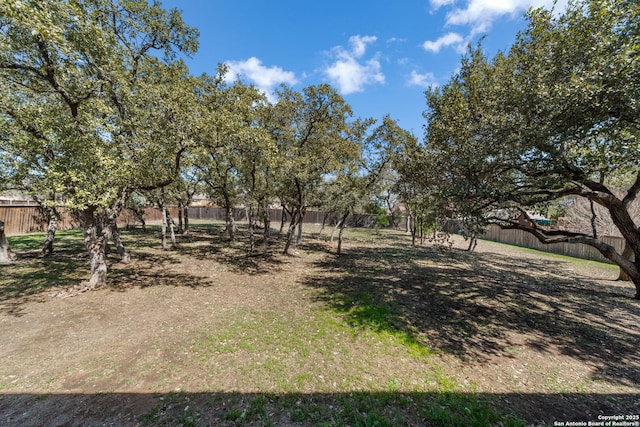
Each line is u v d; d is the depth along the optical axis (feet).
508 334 17.40
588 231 49.26
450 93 22.99
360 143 42.39
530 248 60.64
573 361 14.42
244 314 19.40
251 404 10.49
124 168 20.08
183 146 23.88
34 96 22.25
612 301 24.41
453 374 12.93
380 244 60.18
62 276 26.53
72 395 10.67
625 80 12.66
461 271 35.35
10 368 12.29
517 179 21.52
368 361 13.85
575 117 14.79
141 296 22.43
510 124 17.28
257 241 57.98
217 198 57.16
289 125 38.06
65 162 19.69
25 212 56.18
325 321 18.53
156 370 12.48
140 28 26.71
